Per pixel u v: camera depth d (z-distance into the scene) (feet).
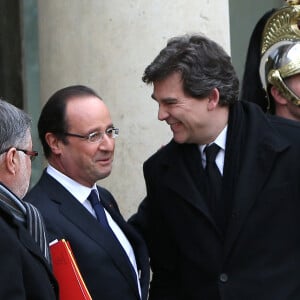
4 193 16.97
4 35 39.75
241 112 20.98
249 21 42.11
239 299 20.24
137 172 26.91
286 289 20.20
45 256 17.31
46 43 29.25
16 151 17.42
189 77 19.79
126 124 26.99
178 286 21.99
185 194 20.76
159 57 20.13
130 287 19.99
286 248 20.40
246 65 24.66
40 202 19.77
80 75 27.86
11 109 17.56
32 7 39.96
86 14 27.63
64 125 20.03
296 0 23.62
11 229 16.31
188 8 27.02
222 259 20.47
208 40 20.36
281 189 20.38
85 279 19.36
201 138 20.58
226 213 20.54
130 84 26.94
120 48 27.04
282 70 22.68
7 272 15.62
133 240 21.21
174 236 21.33
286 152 20.62
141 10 26.86
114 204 21.91
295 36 23.06
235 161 20.62
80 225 19.69
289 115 23.04
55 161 20.45
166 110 20.25
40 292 16.46
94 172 20.16
